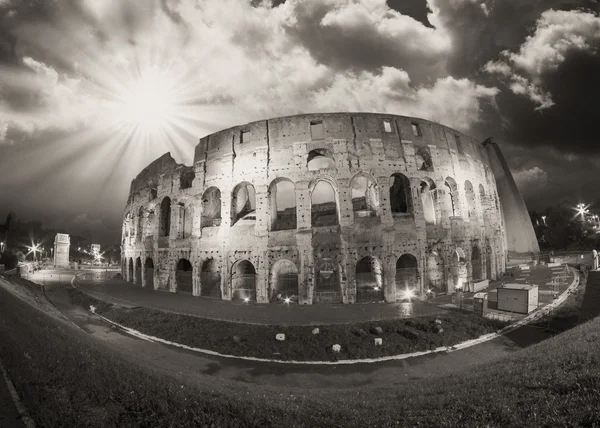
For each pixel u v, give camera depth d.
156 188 53.75
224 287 40.19
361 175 38.81
